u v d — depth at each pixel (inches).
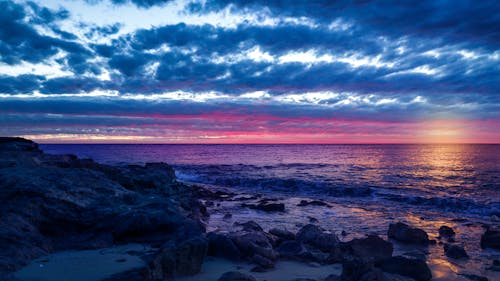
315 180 1261.1
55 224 401.4
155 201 502.9
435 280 321.1
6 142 731.4
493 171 1520.7
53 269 293.9
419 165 1930.4
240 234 410.3
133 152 4453.7
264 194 1008.2
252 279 267.3
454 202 766.5
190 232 404.8
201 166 1952.5
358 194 946.1
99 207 443.5
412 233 474.9
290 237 459.8
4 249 312.5
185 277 304.7
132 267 299.0
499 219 644.7
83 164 712.4
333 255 370.9
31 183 429.4
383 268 337.7
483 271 353.7
